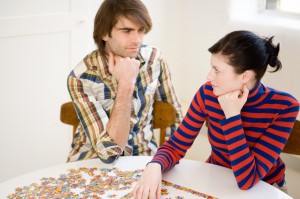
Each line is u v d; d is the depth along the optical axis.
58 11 2.67
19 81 2.68
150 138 2.07
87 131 1.82
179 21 3.14
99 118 1.84
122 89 1.79
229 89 1.56
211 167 1.69
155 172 1.54
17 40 2.59
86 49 2.86
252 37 1.51
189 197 1.49
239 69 1.51
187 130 1.74
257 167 1.58
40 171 1.65
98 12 1.87
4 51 2.57
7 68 2.61
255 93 1.60
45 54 2.71
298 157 2.62
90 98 1.89
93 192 1.52
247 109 1.63
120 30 1.82
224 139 1.70
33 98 2.77
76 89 1.90
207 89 1.70
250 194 1.52
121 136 1.76
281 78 2.67
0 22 2.49
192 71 3.19
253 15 2.90
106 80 1.91
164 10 3.13
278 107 1.61
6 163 2.82
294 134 1.80
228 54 1.50
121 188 1.54
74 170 1.66
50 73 2.77
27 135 2.83
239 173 1.54
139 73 1.98
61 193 1.51
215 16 2.94
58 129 2.94
